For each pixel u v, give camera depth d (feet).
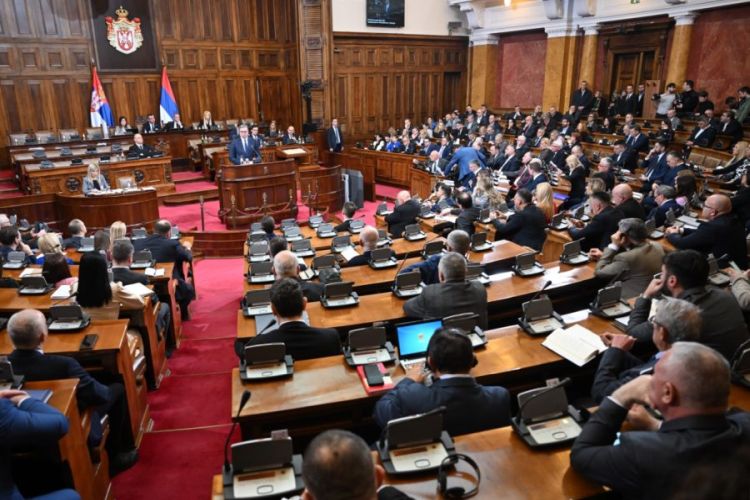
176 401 15.07
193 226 35.45
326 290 14.11
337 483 4.64
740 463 3.32
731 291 12.56
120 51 50.47
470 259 18.12
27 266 19.67
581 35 53.42
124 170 39.45
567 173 36.73
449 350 8.09
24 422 7.62
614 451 5.93
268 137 50.85
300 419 10.10
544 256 22.66
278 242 17.60
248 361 10.19
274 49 57.72
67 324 12.41
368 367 10.14
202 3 53.21
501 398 8.27
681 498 3.24
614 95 51.85
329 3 53.98
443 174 38.47
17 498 7.63
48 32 47.24
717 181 28.45
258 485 6.84
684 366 5.50
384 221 27.55
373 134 61.72
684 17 44.29
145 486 11.58
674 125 40.24
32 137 45.62
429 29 62.13
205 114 52.34
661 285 10.18
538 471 7.03
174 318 18.56
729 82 42.93
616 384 8.27
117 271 16.35
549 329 11.48
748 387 8.66
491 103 64.44
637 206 19.61
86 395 10.10
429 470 7.00
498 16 60.03
